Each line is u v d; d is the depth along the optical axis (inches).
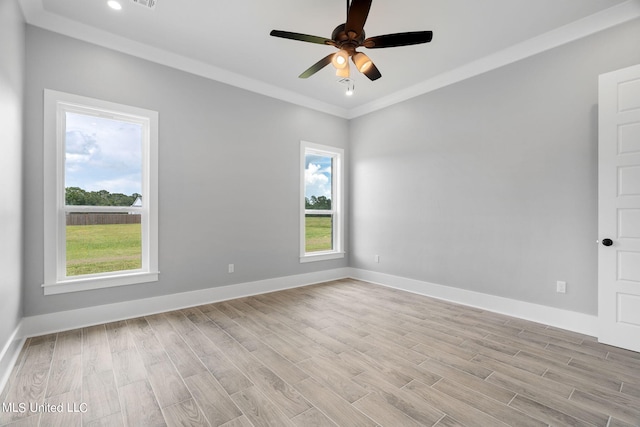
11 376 74.9
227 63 133.0
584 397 68.1
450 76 140.1
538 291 114.9
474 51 121.9
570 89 106.6
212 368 80.0
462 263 138.2
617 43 96.7
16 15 85.4
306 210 178.7
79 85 105.8
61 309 103.2
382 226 174.6
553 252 111.2
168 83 125.5
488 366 81.8
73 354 86.7
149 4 94.3
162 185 124.3
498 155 125.9
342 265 192.9
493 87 126.9
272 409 63.7
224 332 104.0
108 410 62.9
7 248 76.9
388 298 146.6
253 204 151.9
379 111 176.1
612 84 94.2
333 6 94.8
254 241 152.5
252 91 150.9
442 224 145.9
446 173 144.2
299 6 94.9
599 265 96.9
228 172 143.0
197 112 133.4
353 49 87.1
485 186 130.1
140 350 89.8
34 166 98.1
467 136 135.9
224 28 107.1
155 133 122.1
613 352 89.7
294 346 93.7
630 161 91.4
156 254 122.4
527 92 117.0
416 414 62.2
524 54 116.8
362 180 186.4
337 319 117.3
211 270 138.0
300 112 170.6
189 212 131.3
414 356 87.4
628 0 92.3
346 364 82.7
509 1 92.0
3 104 73.3
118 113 114.3
